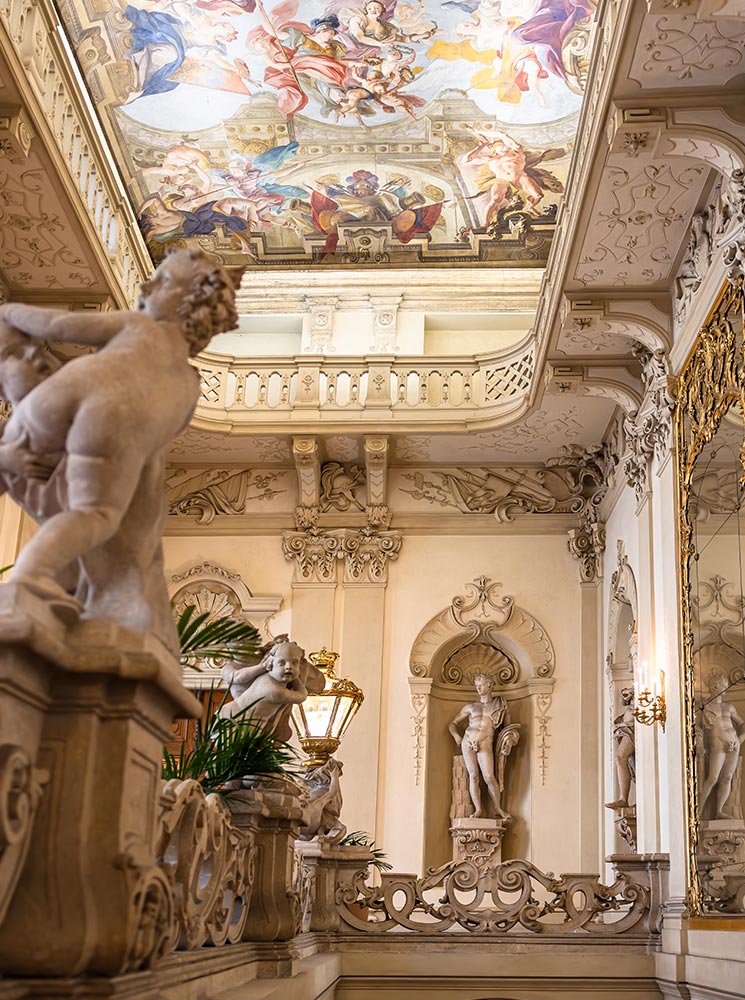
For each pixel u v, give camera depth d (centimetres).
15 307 324
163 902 328
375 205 1650
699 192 1052
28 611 278
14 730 279
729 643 915
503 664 1694
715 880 932
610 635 1577
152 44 1327
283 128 1495
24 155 1026
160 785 342
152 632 316
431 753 1631
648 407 1299
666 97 923
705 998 924
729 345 959
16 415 308
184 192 1617
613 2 910
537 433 1617
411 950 1037
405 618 1673
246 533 1727
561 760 1592
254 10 1283
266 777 623
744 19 813
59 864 287
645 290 1210
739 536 890
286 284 1781
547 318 1312
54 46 1055
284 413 1627
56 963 281
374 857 1102
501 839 1585
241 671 639
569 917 1058
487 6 1274
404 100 1439
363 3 1276
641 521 1314
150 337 320
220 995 476
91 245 1204
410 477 1734
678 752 1073
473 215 1661
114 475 300
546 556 1689
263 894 634
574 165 1101
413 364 1641
